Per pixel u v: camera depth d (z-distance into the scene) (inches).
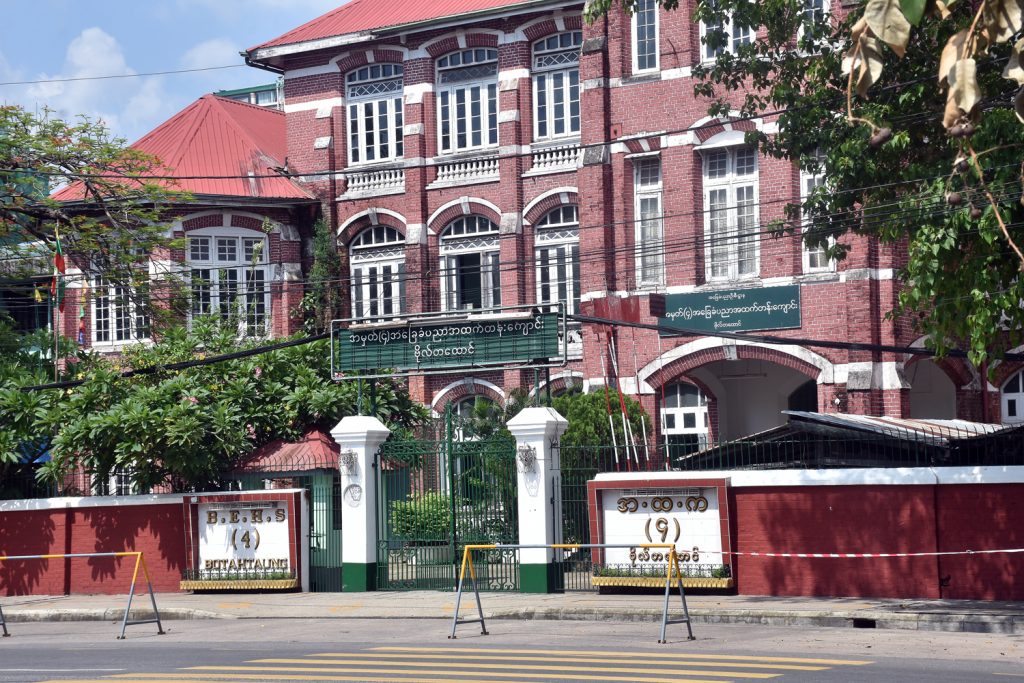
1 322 1150.3
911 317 1196.5
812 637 609.6
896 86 730.2
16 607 884.0
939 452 803.4
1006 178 631.2
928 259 636.7
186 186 1422.2
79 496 987.3
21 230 1170.0
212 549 896.3
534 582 811.4
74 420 928.3
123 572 928.9
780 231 911.7
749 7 841.5
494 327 864.9
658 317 1259.8
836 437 846.5
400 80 1457.9
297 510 881.5
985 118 639.8
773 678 458.6
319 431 951.6
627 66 1305.4
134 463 931.3
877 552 728.3
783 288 1219.2
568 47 1371.8
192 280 1235.9
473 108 1418.6
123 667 550.3
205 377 956.6
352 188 1462.8
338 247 1459.2
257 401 951.6
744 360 1349.7
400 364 895.1
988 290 627.2
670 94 1275.8
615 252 1299.2
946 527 713.0
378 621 741.9
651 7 1299.2
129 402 901.2
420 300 1416.1
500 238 1382.9
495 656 550.9
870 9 170.6
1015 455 776.9
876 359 1187.9
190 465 892.6
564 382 1337.4
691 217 1259.2
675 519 777.6
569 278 1352.1
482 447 853.8
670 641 601.6
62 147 1125.1
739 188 1253.1
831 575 739.4
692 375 1306.6
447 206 1413.6
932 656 531.5
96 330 1416.1
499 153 1387.8
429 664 527.2
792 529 753.0
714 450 888.3
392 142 1454.2
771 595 754.8
